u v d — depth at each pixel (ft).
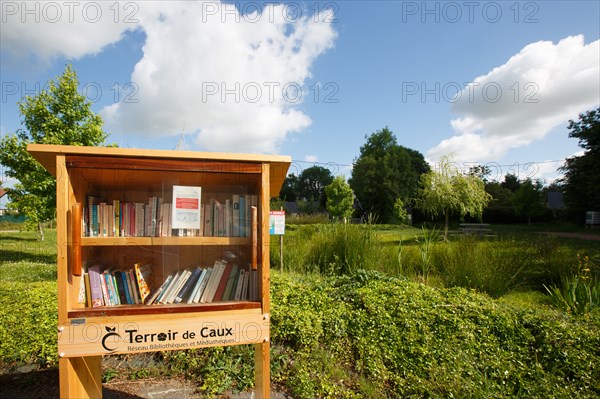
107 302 6.57
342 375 9.73
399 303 12.77
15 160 29.40
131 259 7.06
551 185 136.77
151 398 8.70
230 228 7.09
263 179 6.65
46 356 9.98
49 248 41.65
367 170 131.75
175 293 6.88
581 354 9.95
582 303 14.47
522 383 9.30
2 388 9.01
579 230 77.30
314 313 12.31
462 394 8.93
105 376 9.38
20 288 14.58
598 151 80.74
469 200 55.77
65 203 5.98
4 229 76.07
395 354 10.50
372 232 24.27
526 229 80.02
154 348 6.21
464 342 10.69
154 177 6.88
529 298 17.44
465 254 20.52
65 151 5.90
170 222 6.95
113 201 6.94
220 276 7.02
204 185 7.09
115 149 6.05
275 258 25.93
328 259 23.29
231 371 9.65
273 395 9.10
